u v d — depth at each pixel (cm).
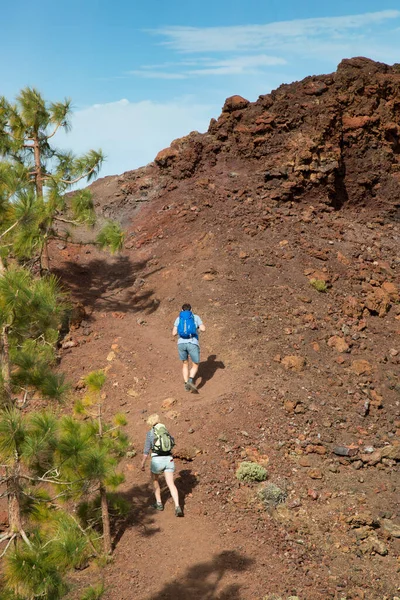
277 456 1129
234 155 2669
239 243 2039
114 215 2594
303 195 2436
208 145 2717
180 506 990
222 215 2244
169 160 2756
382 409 1341
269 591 800
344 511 990
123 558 880
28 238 1316
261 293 1773
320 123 2536
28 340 725
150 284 1950
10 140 1733
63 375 705
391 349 1592
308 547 901
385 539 935
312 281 1833
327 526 952
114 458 891
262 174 2480
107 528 884
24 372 680
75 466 706
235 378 1385
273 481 1053
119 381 1454
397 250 2244
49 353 764
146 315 1791
